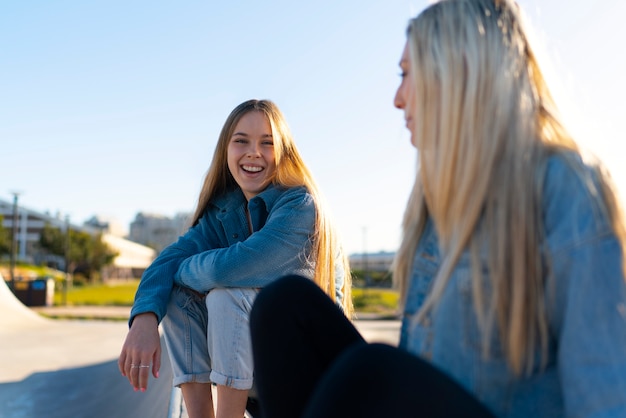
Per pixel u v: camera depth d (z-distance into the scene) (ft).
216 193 6.50
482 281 2.62
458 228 2.73
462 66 2.87
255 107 6.19
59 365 13.51
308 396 3.22
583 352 2.34
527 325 2.55
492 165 2.71
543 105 2.93
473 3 3.00
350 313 6.48
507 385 2.60
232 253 4.96
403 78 3.41
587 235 2.42
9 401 9.66
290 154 6.19
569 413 2.38
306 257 5.48
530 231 2.57
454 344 2.69
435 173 2.89
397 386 2.32
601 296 2.36
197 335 5.13
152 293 5.03
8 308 28.04
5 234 127.44
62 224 193.16
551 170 2.60
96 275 152.76
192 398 5.10
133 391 9.66
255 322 3.35
